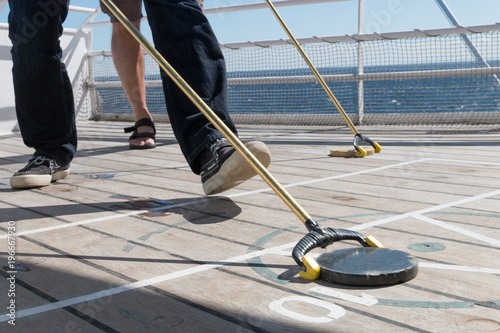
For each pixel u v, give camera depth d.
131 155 3.26
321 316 0.94
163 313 0.96
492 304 0.98
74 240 1.46
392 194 1.98
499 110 4.35
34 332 0.88
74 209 1.84
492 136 3.74
